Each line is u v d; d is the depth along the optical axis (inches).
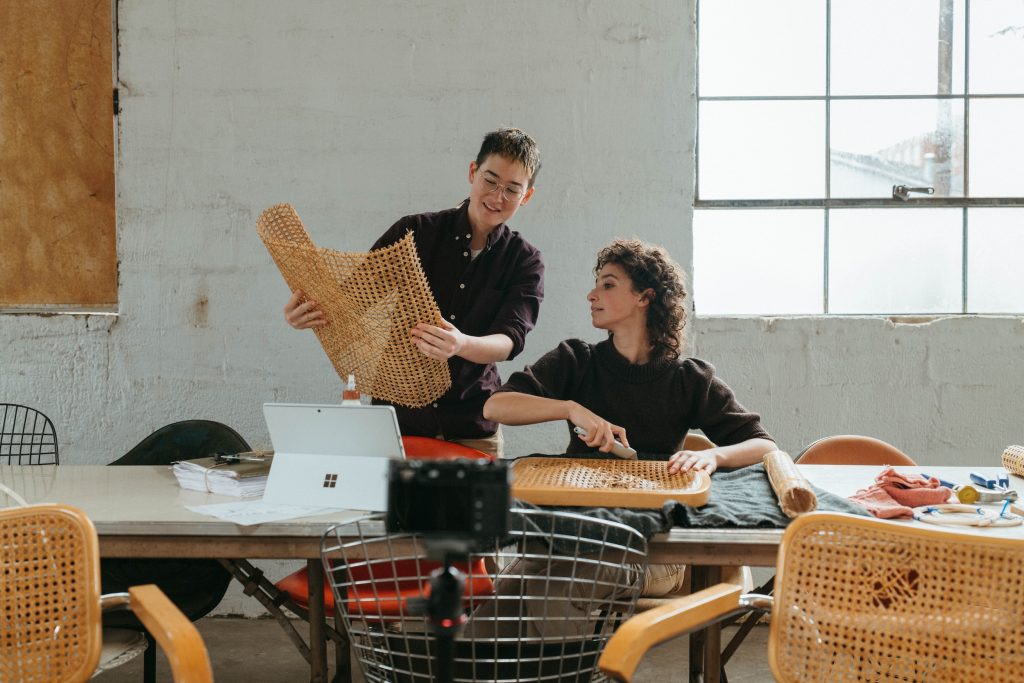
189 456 99.3
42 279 130.6
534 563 65.6
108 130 129.6
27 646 55.8
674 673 111.3
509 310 95.8
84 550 56.7
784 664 53.6
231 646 119.2
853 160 130.7
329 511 68.7
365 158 127.8
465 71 127.0
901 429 127.4
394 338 77.4
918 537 52.2
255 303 128.9
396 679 57.3
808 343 127.7
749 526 63.5
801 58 130.5
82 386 129.3
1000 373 126.6
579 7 126.3
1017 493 77.2
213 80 127.6
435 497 37.9
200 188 128.3
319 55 127.2
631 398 85.3
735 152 131.2
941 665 51.2
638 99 126.9
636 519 62.7
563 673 60.5
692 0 126.3
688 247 127.5
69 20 128.4
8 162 129.6
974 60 129.8
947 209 130.2
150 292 129.1
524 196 94.6
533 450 128.8
